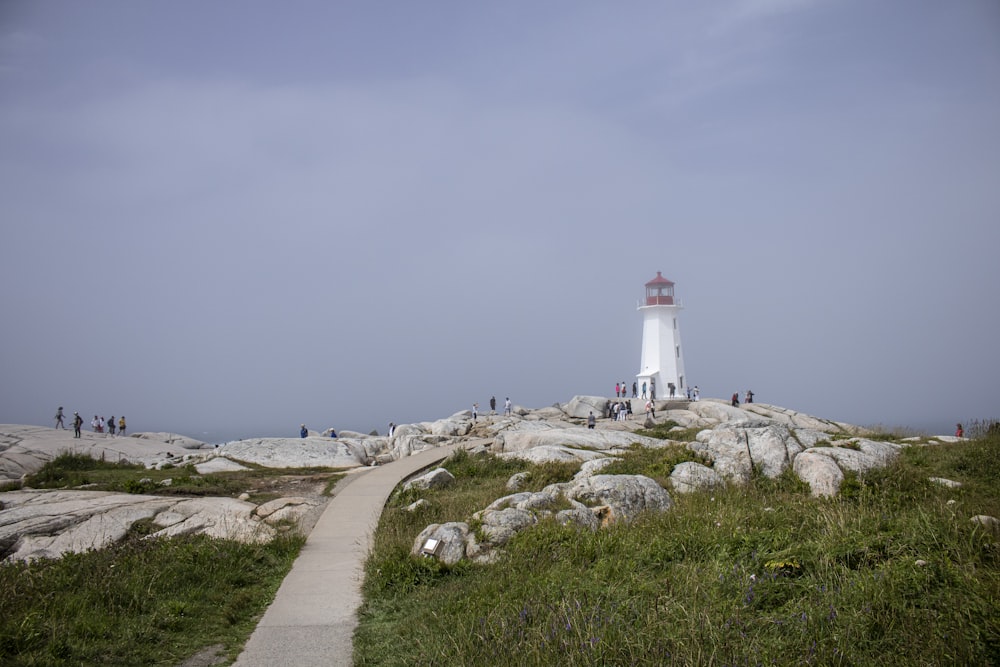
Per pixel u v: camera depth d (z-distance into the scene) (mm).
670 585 9922
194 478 24156
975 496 15367
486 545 13086
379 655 9234
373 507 18953
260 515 18266
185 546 13859
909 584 9055
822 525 12031
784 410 46281
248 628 10500
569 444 29438
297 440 33688
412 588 11734
